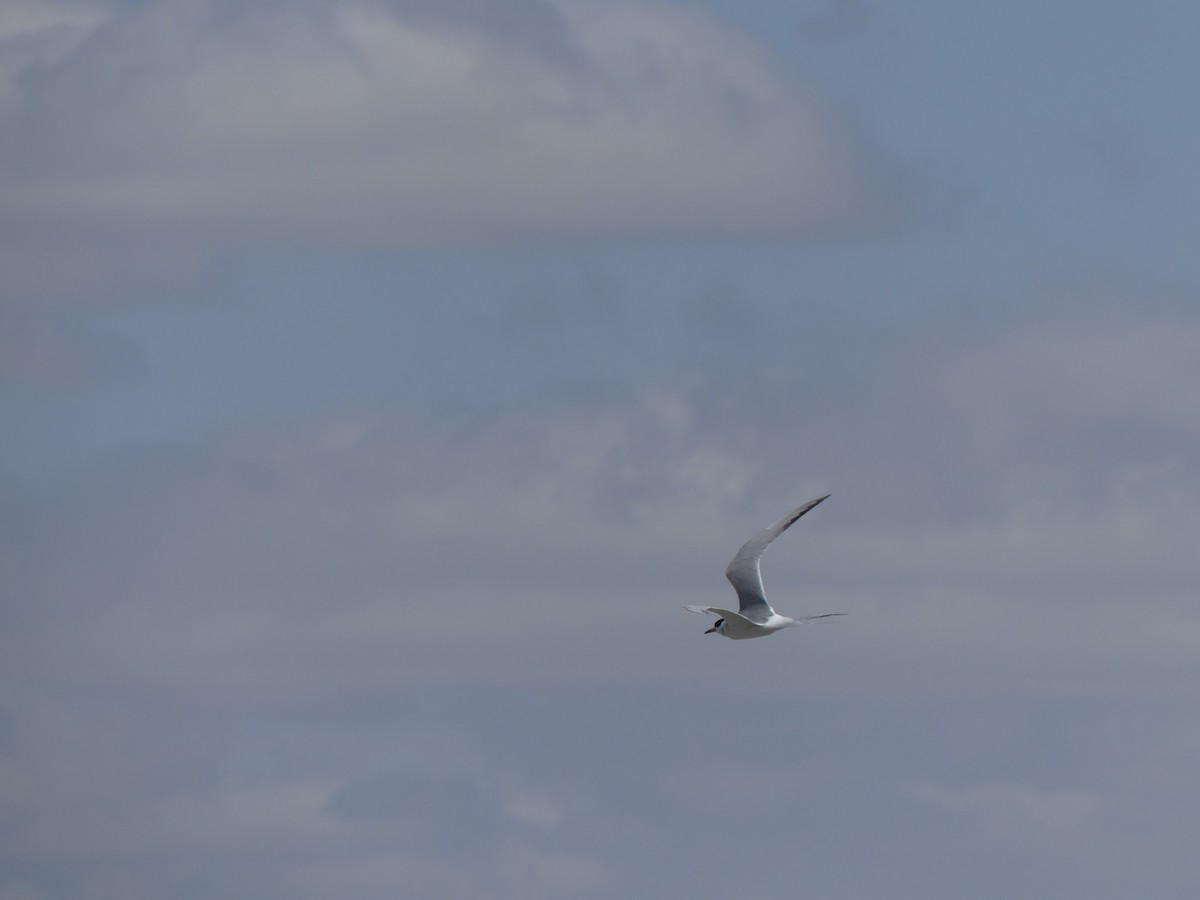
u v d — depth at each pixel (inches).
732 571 1154.0
